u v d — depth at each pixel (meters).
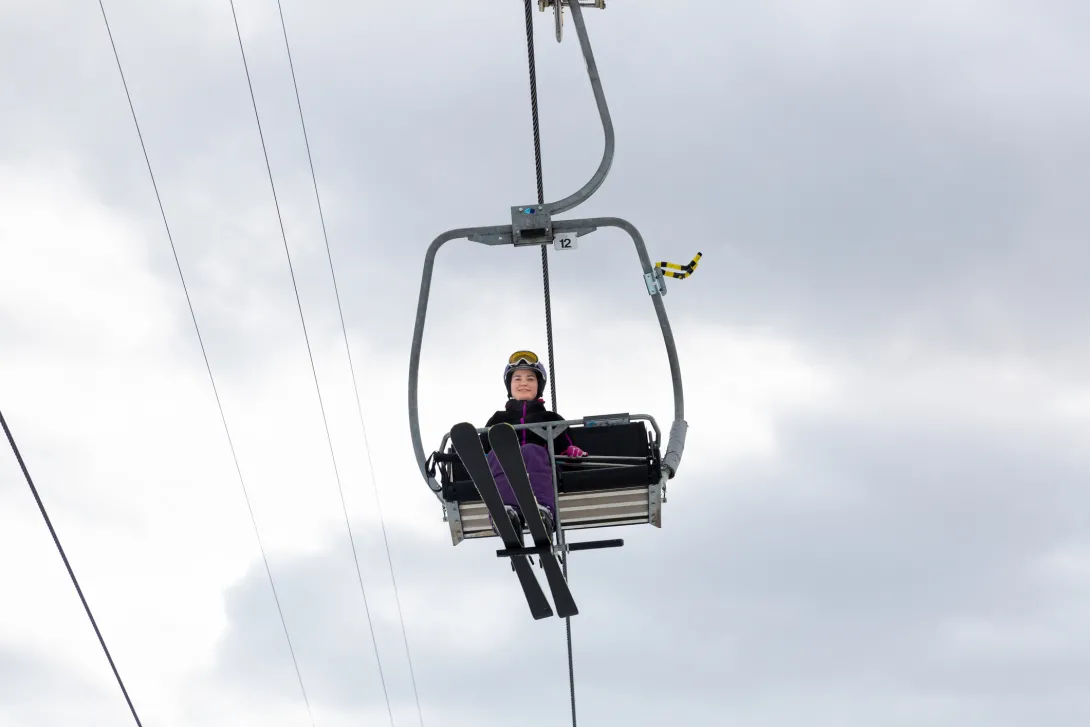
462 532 18.48
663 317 18.59
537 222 18.09
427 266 18.27
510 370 18.78
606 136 18.19
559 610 17.19
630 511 18.38
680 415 18.73
